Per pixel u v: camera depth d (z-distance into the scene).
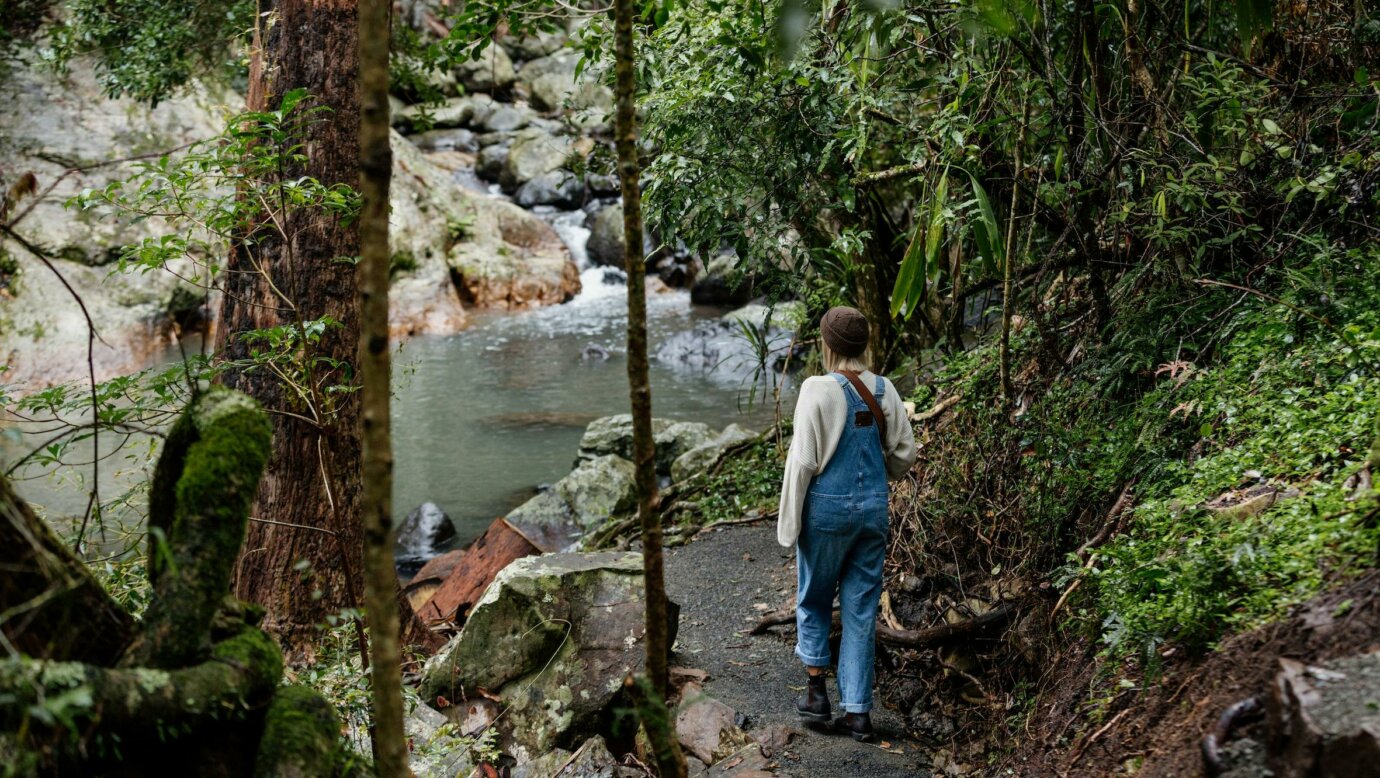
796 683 4.39
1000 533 4.35
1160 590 3.07
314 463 4.46
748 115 4.93
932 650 4.28
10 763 1.48
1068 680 3.43
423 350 14.30
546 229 19.00
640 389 2.15
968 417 4.80
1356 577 2.51
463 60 5.37
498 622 4.26
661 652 2.25
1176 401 3.93
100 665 1.82
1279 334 3.75
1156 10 4.35
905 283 4.35
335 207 3.60
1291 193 3.74
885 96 4.74
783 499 3.78
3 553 1.68
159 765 1.83
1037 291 4.45
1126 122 4.23
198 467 1.87
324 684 3.21
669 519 6.88
